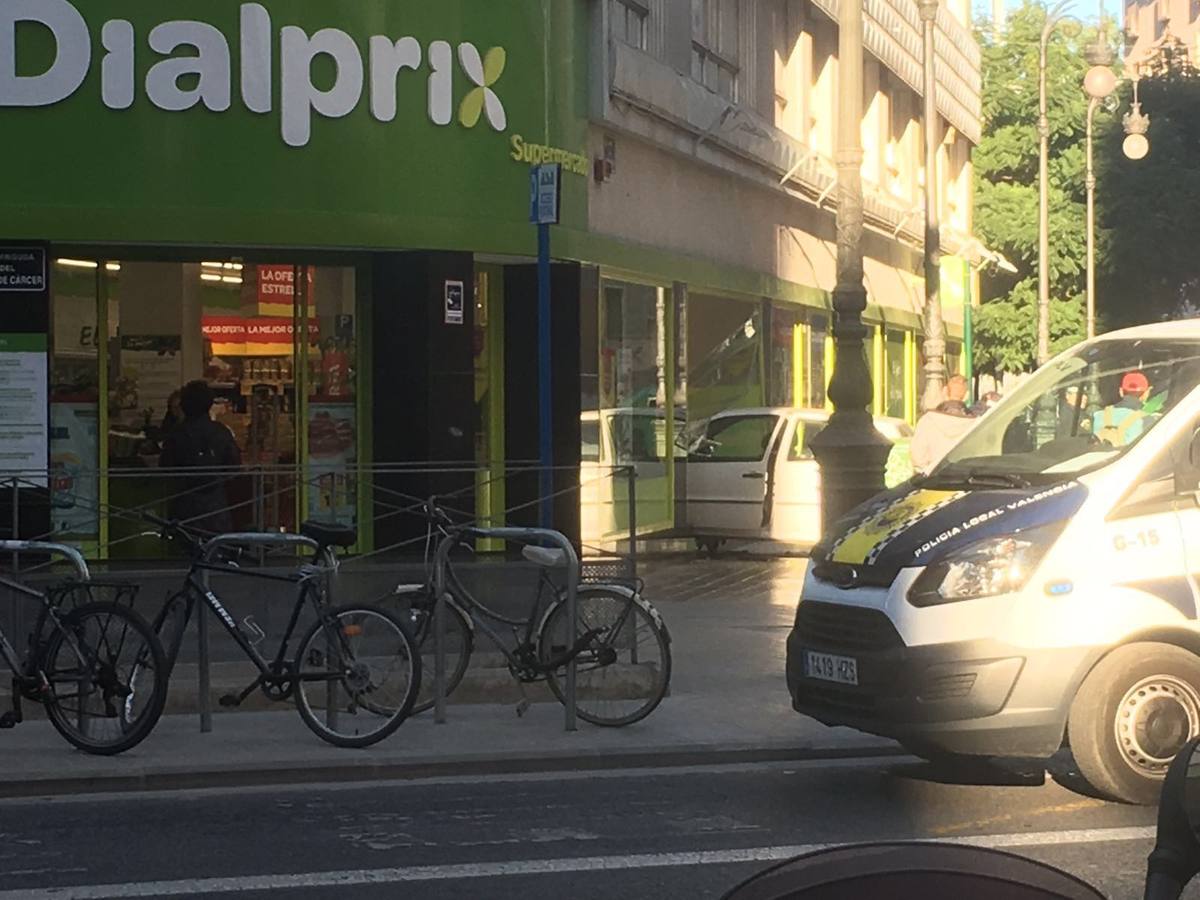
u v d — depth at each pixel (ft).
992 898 9.63
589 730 31.60
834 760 30.04
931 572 25.30
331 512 35.22
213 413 50.01
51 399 48.06
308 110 46.85
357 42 47.39
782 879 9.83
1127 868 21.89
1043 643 24.77
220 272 49.98
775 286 77.15
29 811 26.30
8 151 45.16
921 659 25.03
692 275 66.03
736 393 73.51
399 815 25.79
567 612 31.71
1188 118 155.94
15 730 31.81
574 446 54.13
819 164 81.05
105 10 45.42
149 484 34.58
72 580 30.81
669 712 33.17
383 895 21.17
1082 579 24.95
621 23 59.41
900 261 111.04
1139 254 144.97
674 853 23.22
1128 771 24.91
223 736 31.04
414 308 49.08
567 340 54.03
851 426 38.65
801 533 63.05
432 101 48.47
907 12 100.07
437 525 33.35
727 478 64.39
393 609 33.30
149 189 45.78
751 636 42.91
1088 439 27.22
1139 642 25.05
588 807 26.32
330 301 50.96
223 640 32.91
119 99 45.52
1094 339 29.73
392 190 48.03
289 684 30.45
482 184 49.55
